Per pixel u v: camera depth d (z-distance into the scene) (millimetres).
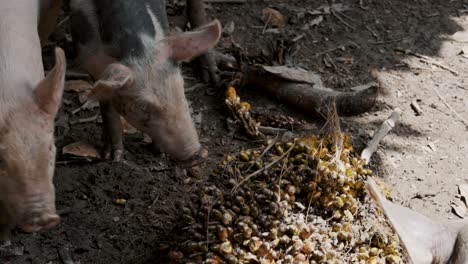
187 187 2785
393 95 3152
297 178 2604
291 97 3047
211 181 2705
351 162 2742
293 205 2588
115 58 2615
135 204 2730
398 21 3500
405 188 2824
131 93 2592
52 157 2432
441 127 3039
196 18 3129
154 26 2639
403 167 2889
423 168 2889
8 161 2352
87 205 2723
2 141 2348
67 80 3117
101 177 2793
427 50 3365
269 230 2506
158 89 2602
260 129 2959
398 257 2516
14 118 2355
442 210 2771
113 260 2594
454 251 2387
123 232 2660
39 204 2387
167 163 2855
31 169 2367
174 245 2553
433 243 2379
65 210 2703
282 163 2664
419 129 3025
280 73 3059
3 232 2553
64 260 2588
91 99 2514
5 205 2406
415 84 3207
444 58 3332
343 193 2621
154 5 2666
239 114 2947
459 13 3564
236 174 2648
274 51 3166
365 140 2959
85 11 2658
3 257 2586
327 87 3158
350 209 2596
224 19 3447
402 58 3320
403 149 2947
